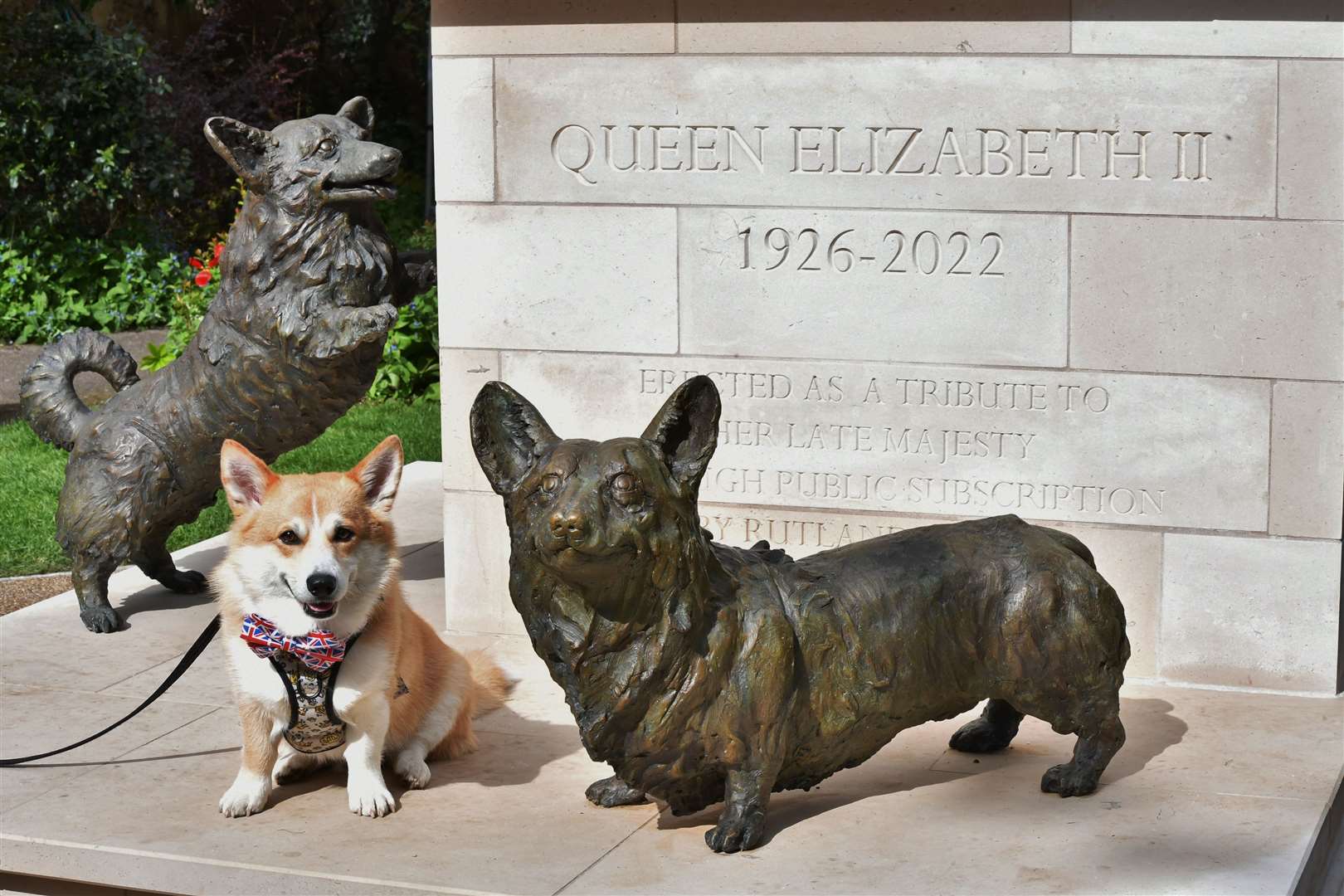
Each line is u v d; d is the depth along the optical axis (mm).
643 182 6352
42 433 7262
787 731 4516
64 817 4891
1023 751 5371
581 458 4207
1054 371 6031
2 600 8336
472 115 6488
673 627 4305
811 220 6199
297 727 4781
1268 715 5699
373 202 6852
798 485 6406
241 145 6625
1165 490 5980
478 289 6621
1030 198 5945
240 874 4477
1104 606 4742
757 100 6172
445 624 7016
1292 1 5555
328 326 6617
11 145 16797
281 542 4559
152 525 7141
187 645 6844
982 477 6184
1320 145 5613
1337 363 5719
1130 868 4363
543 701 6000
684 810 4707
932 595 4684
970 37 5902
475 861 4492
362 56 23516
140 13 22125
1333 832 4926
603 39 6289
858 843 4570
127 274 16750
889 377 6223
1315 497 5824
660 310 6434
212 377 6922
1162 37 5707
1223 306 5809
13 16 17203
